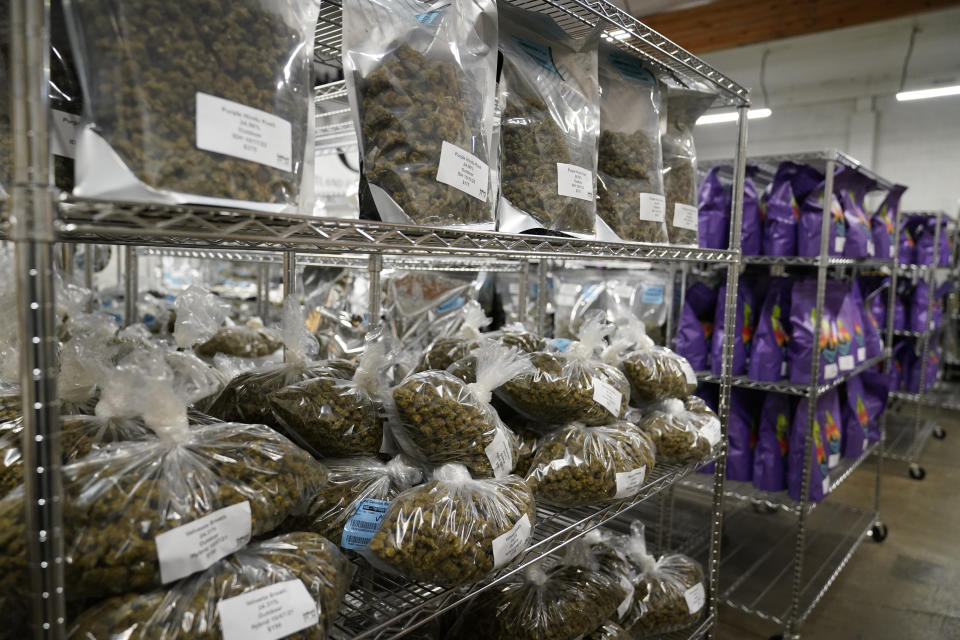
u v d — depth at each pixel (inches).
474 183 39.6
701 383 105.0
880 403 129.2
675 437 59.7
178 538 27.8
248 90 28.9
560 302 112.1
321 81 64.3
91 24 25.7
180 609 27.5
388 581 42.0
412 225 34.9
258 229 29.8
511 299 121.0
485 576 37.9
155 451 30.1
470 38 40.9
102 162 24.8
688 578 66.0
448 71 38.6
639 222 56.4
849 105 285.7
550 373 50.0
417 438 41.1
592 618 50.3
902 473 166.7
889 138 279.4
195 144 26.8
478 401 43.3
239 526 30.0
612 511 51.5
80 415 35.4
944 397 237.3
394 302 97.7
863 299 129.3
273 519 31.9
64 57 32.0
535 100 46.7
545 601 49.9
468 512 37.9
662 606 61.9
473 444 41.5
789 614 90.2
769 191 102.3
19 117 22.4
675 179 63.8
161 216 27.2
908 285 193.2
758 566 109.6
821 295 90.6
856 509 136.1
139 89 25.7
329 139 84.0
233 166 27.8
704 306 106.1
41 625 24.7
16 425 34.3
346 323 84.0
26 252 23.0
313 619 30.1
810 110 295.4
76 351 38.5
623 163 56.1
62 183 32.1
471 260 84.2
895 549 120.5
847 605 100.3
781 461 99.7
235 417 44.2
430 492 38.8
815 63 265.1
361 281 108.9
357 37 36.4
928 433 197.9
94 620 26.6
